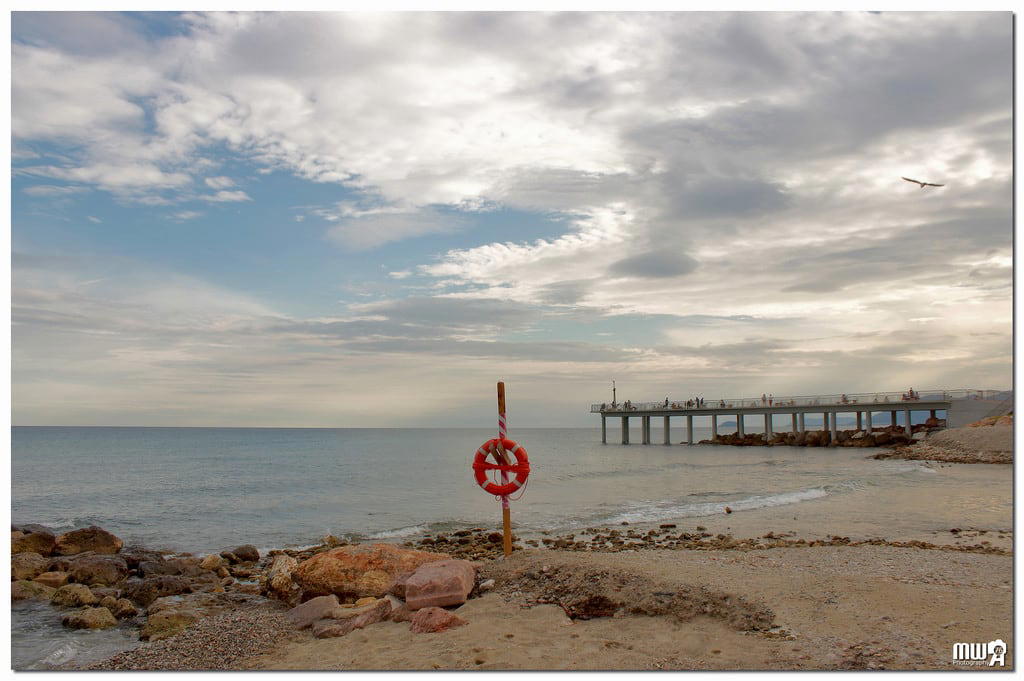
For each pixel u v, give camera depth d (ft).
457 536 60.49
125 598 37.47
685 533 56.44
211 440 357.41
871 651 20.44
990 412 162.30
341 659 22.81
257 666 23.11
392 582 31.27
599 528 62.64
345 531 67.21
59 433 490.49
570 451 226.17
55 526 72.74
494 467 36.40
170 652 25.61
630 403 250.16
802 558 33.68
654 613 25.00
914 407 175.01
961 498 74.23
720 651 21.16
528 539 57.11
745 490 93.71
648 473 127.85
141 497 99.96
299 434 538.47
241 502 92.94
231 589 40.32
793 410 198.90
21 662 27.32
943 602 24.73
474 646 22.77
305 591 32.83
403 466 164.14
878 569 30.78
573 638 23.11
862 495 79.82
